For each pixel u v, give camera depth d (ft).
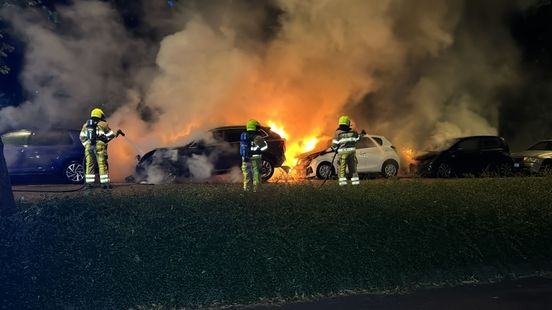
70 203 19.22
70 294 16.58
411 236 20.22
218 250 17.93
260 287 18.13
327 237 19.13
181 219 18.40
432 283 20.38
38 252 16.56
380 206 20.88
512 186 27.40
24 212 17.87
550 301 19.01
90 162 37.55
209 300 17.72
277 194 22.09
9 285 16.16
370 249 19.53
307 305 18.26
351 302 18.58
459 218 21.30
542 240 22.47
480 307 18.31
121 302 16.94
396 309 18.01
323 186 25.70
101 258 16.94
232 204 20.33
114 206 19.25
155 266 17.29
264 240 18.48
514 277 21.68
